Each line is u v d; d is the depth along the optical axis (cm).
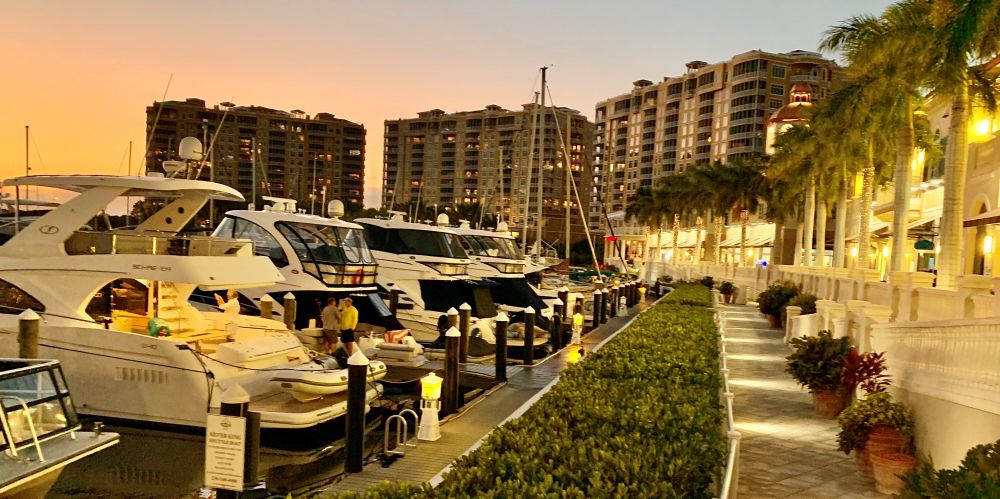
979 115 2866
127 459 1183
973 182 2856
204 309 1956
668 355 1248
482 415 1348
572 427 751
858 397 1252
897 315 1686
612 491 530
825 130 3183
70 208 1406
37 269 1360
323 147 18675
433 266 2783
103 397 1284
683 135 15112
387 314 2167
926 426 905
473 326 2272
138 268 1336
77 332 1292
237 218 2203
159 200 1855
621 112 16988
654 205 8781
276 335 1516
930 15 2042
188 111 15975
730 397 898
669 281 6353
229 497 788
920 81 2245
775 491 881
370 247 2881
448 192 19212
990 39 1878
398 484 570
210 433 794
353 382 1047
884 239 4325
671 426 738
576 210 17850
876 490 891
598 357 1225
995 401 732
